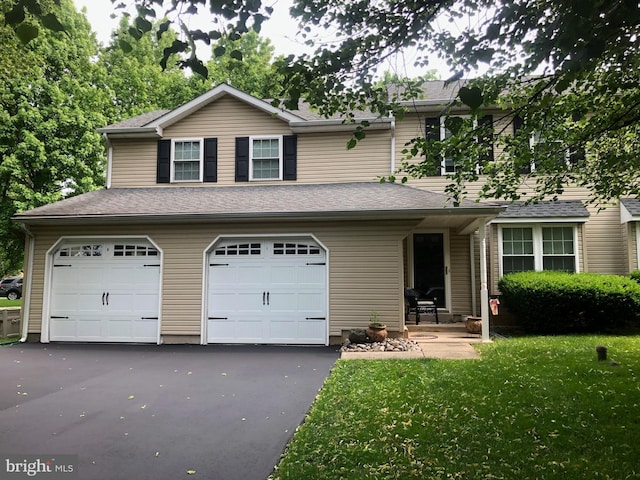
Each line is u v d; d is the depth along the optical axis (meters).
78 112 16.02
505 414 4.32
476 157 5.43
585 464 3.25
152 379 6.21
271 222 9.34
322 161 11.34
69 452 3.67
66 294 9.69
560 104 5.25
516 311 9.87
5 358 7.86
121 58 20.72
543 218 10.23
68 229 9.73
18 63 9.95
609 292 8.91
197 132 11.77
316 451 3.56
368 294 9.00
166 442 3.87
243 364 7.20
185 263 9.45
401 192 9.95
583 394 4.80
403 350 7.85
